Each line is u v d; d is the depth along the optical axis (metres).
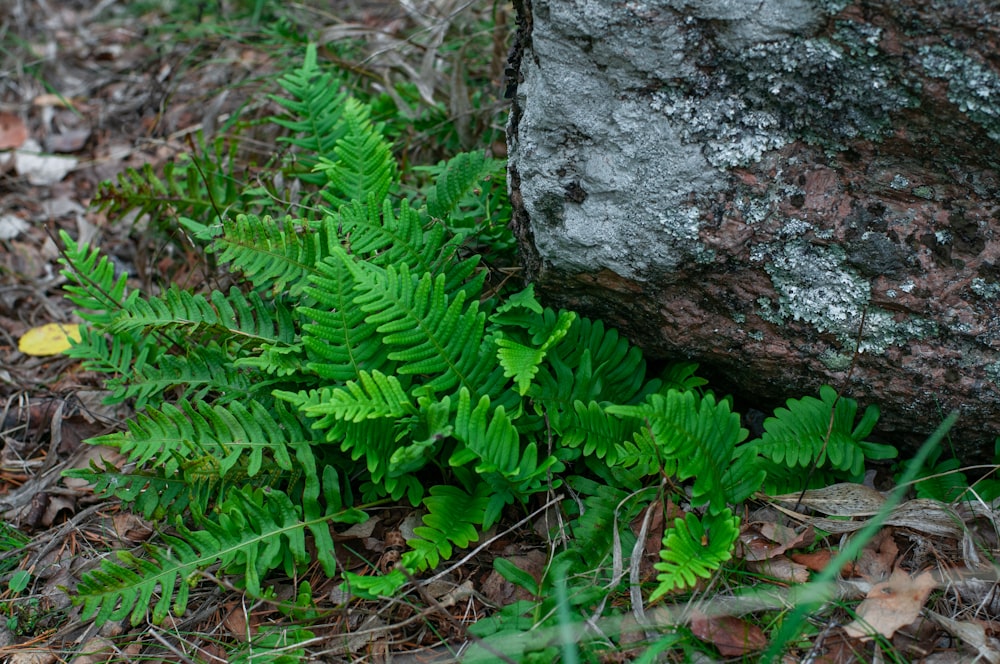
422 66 1.25
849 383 0.98
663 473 0.95
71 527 1.06
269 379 1.04
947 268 0.94
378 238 1.02
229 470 1.00
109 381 1.07
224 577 0.99
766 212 0.94
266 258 1.04
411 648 0.95
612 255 0.97
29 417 1.16
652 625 0.92
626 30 0.91
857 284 0.95
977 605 0.93
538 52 0.94
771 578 0.94
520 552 0.99
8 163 1.43
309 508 0.98
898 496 0.88
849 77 0.90
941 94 0.89
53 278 1.30
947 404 0.96
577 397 1.00
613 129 0.94
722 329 0.99
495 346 1.00
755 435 1.05
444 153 1.24
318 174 1.15
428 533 0.96
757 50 0.91
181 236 1.23
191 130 1.41
